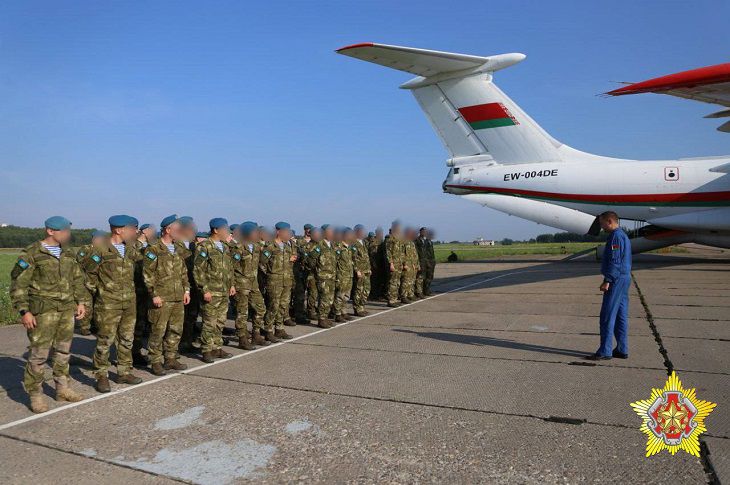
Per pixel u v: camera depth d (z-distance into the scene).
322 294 7.80
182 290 5.48
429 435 3.52
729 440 3.32
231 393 4.56
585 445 3.31
